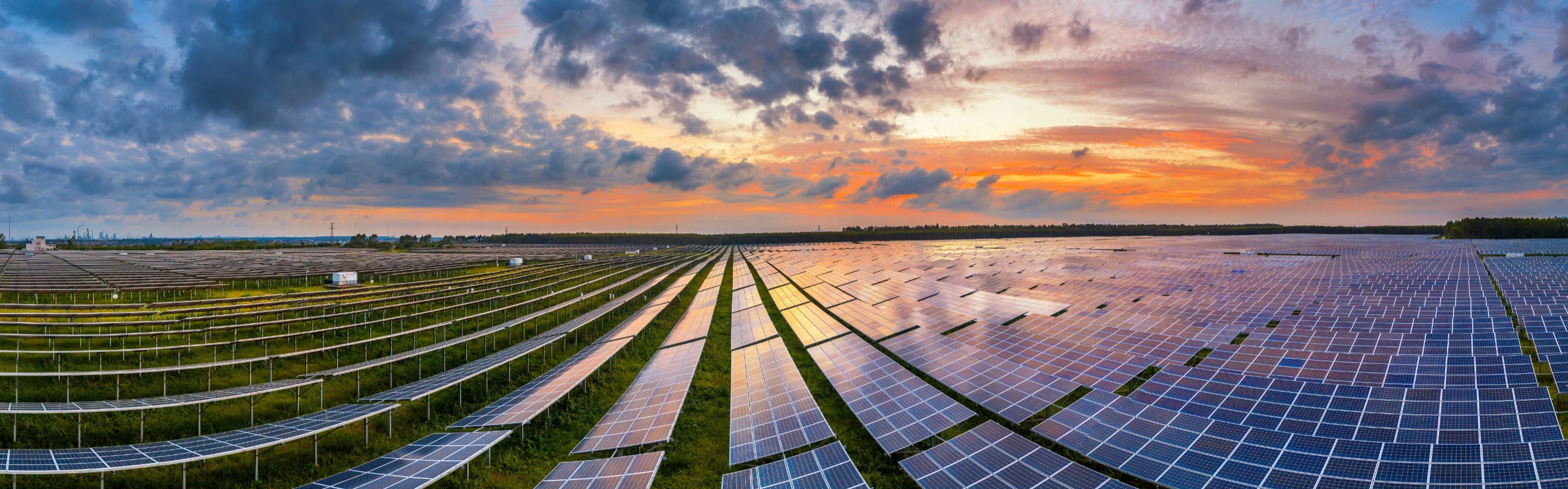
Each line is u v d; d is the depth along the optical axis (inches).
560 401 1346.0
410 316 2108.8
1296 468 757.9
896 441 975.6
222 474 976.3
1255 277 2514.8
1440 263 2854.3
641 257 6314.0
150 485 928.9
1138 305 1914.4
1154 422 932.6
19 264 3703.3
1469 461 713.6
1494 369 1026.7
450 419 1272.1
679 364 1465.3
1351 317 1546.5
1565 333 1284.4
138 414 1154.7
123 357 1467.8
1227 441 841.5
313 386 1382.9
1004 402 1100.5
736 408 1221.1
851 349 1528.1
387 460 941.8
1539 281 2037.4
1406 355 1139.9
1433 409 912.9
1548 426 823.7
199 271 3203.7
